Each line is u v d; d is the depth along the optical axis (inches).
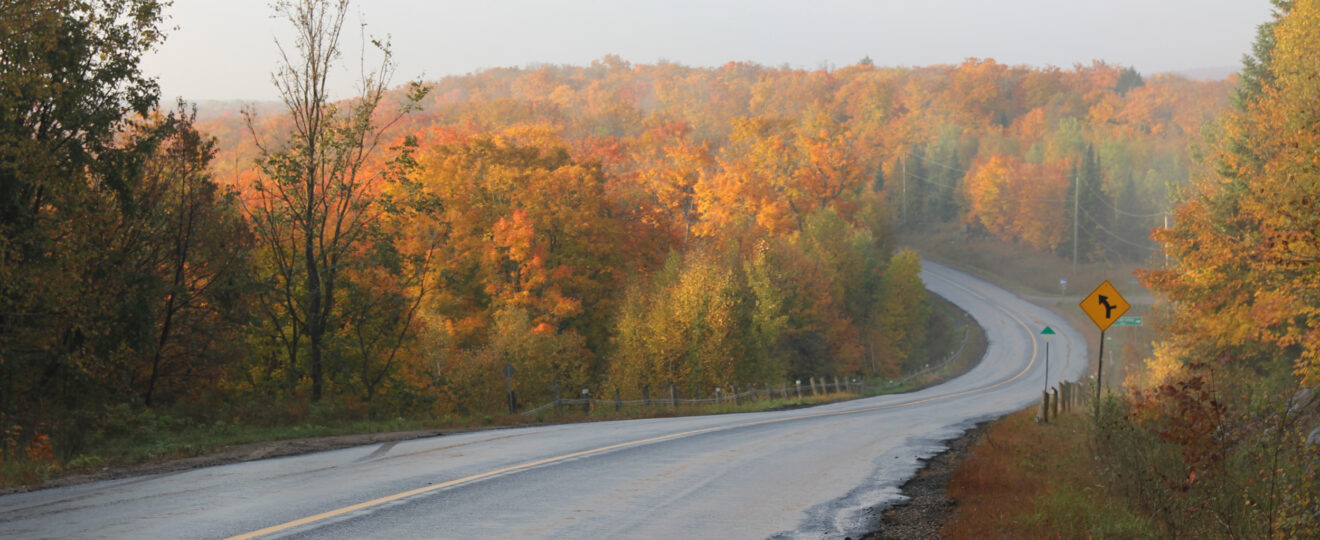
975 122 7283.5
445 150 2188.7
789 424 961.5
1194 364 420.5
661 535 341.4
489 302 2018.9
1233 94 1604.3
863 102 7190.0
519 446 643.5
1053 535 352.2
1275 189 799.7
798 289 2502.5
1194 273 1213.1
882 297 3095.5
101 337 872.3
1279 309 1025.5
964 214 5979.3
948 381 2790.4
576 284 2065.7
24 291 761.6
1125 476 453.7
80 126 848.3
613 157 3228.3
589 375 1964.8
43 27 770.2
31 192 821.2
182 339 1032.8
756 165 3506.4
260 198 1135.0
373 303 1213.1
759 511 400.8
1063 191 5265.8
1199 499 378.9
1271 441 398.3
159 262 986.1
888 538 353.4
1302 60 1005.2
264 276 1175.6
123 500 381.7
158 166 959.0
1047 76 7519.7
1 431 652.7
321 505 372.2
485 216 2038.6
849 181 3582.7
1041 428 863.1
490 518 359.9
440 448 625.9
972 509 403.9
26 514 345.1
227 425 806.5
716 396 1694.1
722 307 1827.0
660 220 2517.2
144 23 859.4
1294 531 312.0
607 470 518.0
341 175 1098.7
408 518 352.2
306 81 1056.8
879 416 1181.1
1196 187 1374.3
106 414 738.2
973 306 4158.5
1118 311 746.8
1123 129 6535.4
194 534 308.0
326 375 1148.5
